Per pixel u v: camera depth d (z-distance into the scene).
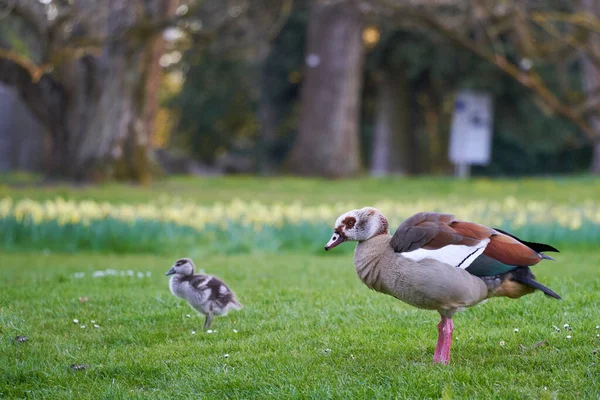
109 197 23.39
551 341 7.22
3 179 29.97
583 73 42.44
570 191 29.14
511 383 6.08
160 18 28.36
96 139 28.31
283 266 13.58
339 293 10.20
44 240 16.00
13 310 9.14
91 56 28.42
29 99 29.56
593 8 34.50
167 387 6.43
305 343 7.59
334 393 5.99
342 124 37.88
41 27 24.12
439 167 50.59
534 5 30.41
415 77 43.56
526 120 44.28
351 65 38.06
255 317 8.90
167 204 21.72
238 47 37.28
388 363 6.76
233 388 6.29
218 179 33.88
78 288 10.81
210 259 14.97
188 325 8.61
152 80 31.73
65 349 7.51
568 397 5.72
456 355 7.02
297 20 43.28
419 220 6.46
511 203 19.47
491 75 40.97
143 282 11.39
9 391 6.38
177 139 58.88
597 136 28.42
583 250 15.34
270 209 21.23
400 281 6.27
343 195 27.27
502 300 9.09
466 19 28.56
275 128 49.47
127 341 7.98
